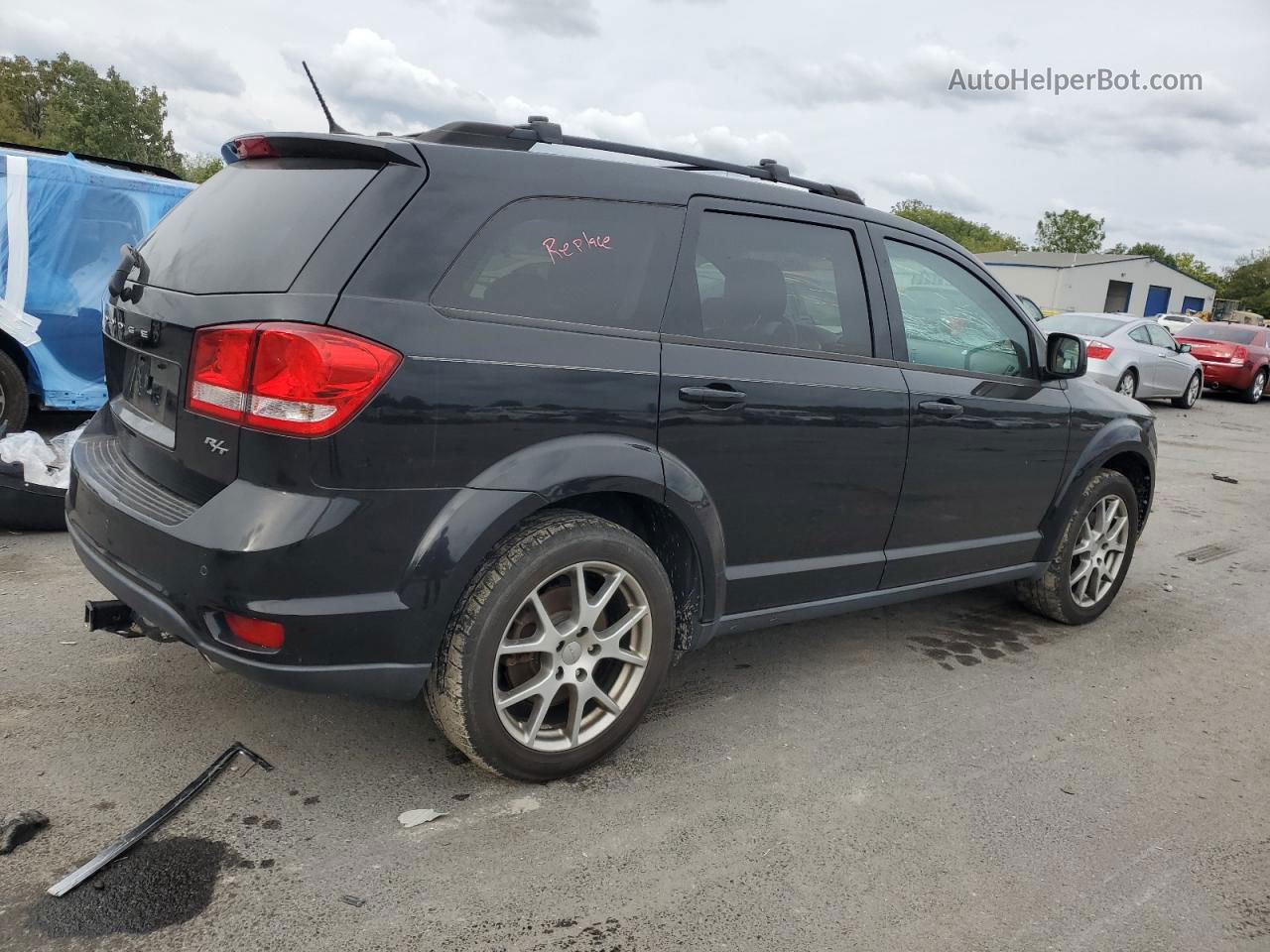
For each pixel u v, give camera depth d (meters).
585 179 2.77
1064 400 4.27
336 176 2.51
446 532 2.41
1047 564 4.49
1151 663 4.37
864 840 2.70
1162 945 2.35
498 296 2.55
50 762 2.72
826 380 3.24
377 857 2.42
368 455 2.29
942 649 4.32
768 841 2.65
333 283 2.30
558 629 2.73
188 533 2.30
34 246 5.84
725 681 3.73
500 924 2.22
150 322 2.60
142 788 2.63
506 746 2.67
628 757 3.06
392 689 2.48
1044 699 3.84
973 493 3.91
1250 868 2.72
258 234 2.49
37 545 4.65
